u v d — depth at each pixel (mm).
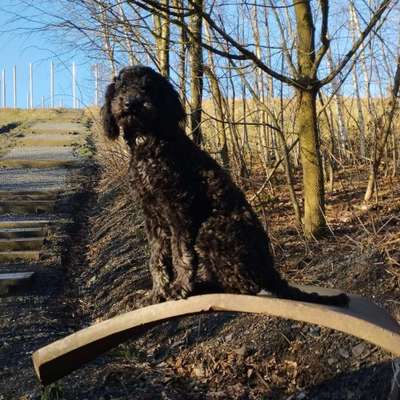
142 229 4762
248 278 2062
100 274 4516
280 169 5070
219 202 2104
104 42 4707
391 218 3357
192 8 3223
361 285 2945
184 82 4199
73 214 6059
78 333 2172
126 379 2910
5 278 4398
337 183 4629
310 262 3311
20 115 14234
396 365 2385
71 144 9570
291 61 3475
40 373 2297
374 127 4262
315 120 3508
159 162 2084
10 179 7305
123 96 2115
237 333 3039
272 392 2693
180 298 2088
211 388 2816
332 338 2736
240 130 5543
